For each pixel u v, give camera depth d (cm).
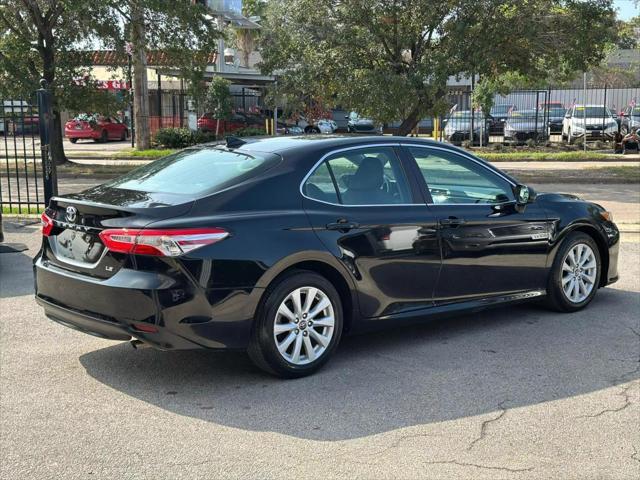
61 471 378
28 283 777
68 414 450
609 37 2069
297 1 2134
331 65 2150
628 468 385
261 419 445
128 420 442
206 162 546
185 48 2169
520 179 1902
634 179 1877
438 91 2122
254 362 504
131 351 571
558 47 2053
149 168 574
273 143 556
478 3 1945
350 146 556
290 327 501
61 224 512
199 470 380
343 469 382
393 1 2053
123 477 372
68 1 1948
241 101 3938
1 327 627
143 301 456
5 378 511
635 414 455
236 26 3550
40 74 2192
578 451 404
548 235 650
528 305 712
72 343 588
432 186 589
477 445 411
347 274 526
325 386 499
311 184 525
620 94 4006
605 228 700
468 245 593
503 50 2078
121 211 474
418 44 2159
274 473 377
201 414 452
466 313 605
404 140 588
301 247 500
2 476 371
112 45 2103
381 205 553
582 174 1977
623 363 548
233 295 473
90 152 2917
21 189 1617
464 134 3216
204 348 472
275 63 2267
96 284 474
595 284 696
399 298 559
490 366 540
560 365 543
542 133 3219
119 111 2320
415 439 418
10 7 2077
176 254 457
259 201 499
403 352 571
